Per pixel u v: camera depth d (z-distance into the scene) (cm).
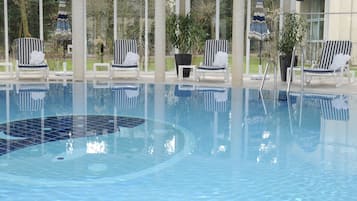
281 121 612
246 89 989
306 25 1220
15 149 455
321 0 1353
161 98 838
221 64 1134
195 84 1080
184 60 1224
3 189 338
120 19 1369
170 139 505
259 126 579
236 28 1060
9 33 1309
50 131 538
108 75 1289
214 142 491
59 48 1347
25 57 1174
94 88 984
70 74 1253
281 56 1149
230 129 561
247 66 1353
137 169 389
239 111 694
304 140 501
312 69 1005
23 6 1312
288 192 334
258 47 1334
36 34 1338
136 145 475
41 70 1139
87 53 1367
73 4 1111
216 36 1363
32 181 356
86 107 723
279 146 473
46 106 727
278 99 829
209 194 329
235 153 444
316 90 958
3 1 1284
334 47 1074
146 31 1378
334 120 620
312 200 317
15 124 577
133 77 1252
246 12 1342
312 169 391
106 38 1373
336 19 1323
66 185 347
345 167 396
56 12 1341
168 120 619
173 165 402
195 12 1358
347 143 486
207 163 409
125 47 1241
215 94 902
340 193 331
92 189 338
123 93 907
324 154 441
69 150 453
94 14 1352
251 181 359
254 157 429
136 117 640
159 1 1120
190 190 337
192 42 1238
